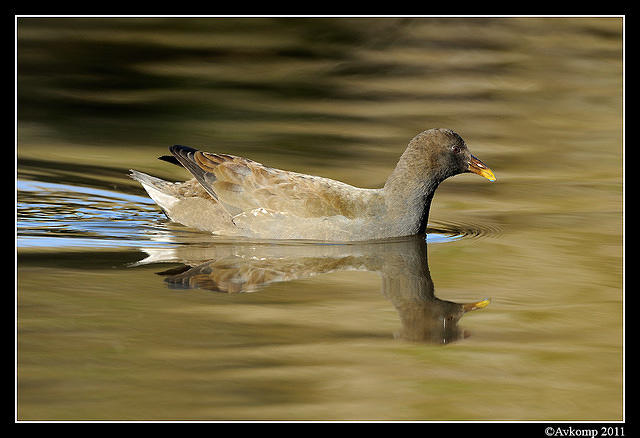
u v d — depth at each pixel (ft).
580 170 63.72
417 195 51.11
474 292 42.68
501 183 62.03
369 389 33.37
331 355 35.76
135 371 33.91
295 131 68.54
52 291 41.14
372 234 50.57
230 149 64.64
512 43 87.76
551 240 50.80
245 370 34.32
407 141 67.41
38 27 85.20
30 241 49.14
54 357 34.68
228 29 88.74
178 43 84.84
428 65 83.25
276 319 38.96
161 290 41.81
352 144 66.49
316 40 87.10
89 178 60.49
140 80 76.54
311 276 44.52
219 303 40.52
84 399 31.86
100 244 49.06
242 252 48.19
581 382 34.17
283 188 51.21
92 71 77.77
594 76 81.71
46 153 63.87
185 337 36.83
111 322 37.91
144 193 59.52
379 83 79.05
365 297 41.75
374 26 89.76
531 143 68.33
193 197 53.42
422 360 35.60
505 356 36.09
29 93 72.84
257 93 75.51
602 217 55.11
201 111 71.67
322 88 77.46
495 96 77.15
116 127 68.39
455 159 51.16
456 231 52.90
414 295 42.16
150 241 49.90
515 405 32.60
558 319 39.55
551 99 76.79
